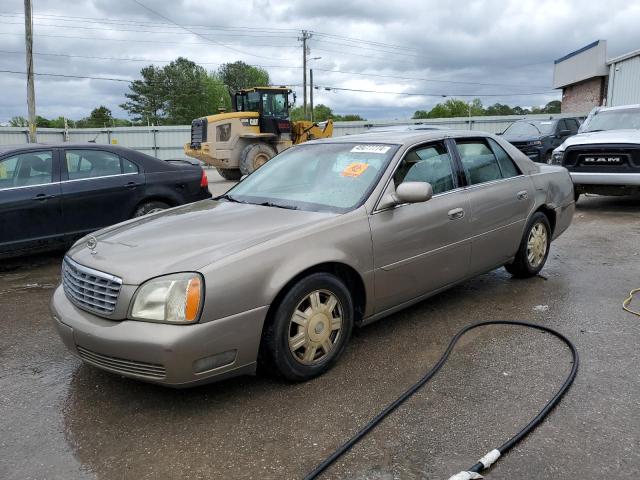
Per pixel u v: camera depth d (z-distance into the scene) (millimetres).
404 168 4051
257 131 19922
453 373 3488
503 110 94188
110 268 3102
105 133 35594
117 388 3432
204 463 2645
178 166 7629
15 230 6305
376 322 4426
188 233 3469
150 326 2879
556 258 6363
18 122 69625
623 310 4551
